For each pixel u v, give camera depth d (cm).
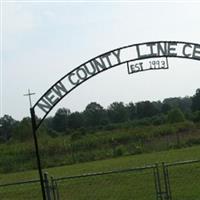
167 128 5134
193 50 1262
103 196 1950
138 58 1248
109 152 4153
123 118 8938
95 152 4216
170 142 4453
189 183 2020
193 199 1717
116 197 1911
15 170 3878
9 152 4597
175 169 2384
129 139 4878
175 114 6359
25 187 2361
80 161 3981
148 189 2008
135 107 9200
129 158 3625
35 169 3812
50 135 6681
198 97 8912
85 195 1997
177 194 1816
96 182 2277
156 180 1711
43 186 1281
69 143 4638
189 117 6725
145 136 4903
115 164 3284
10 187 2414
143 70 1255
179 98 11894
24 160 4178
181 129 5147
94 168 3183
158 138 4850
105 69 1238
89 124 8712
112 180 2291
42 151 4381
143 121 6862
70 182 2331
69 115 8731
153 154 3719
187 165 2489
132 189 2039
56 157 4188
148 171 2439
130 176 2347
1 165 4062
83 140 4788
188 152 3544
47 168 3725
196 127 5212
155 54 1254
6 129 8294
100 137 4916
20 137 6075
